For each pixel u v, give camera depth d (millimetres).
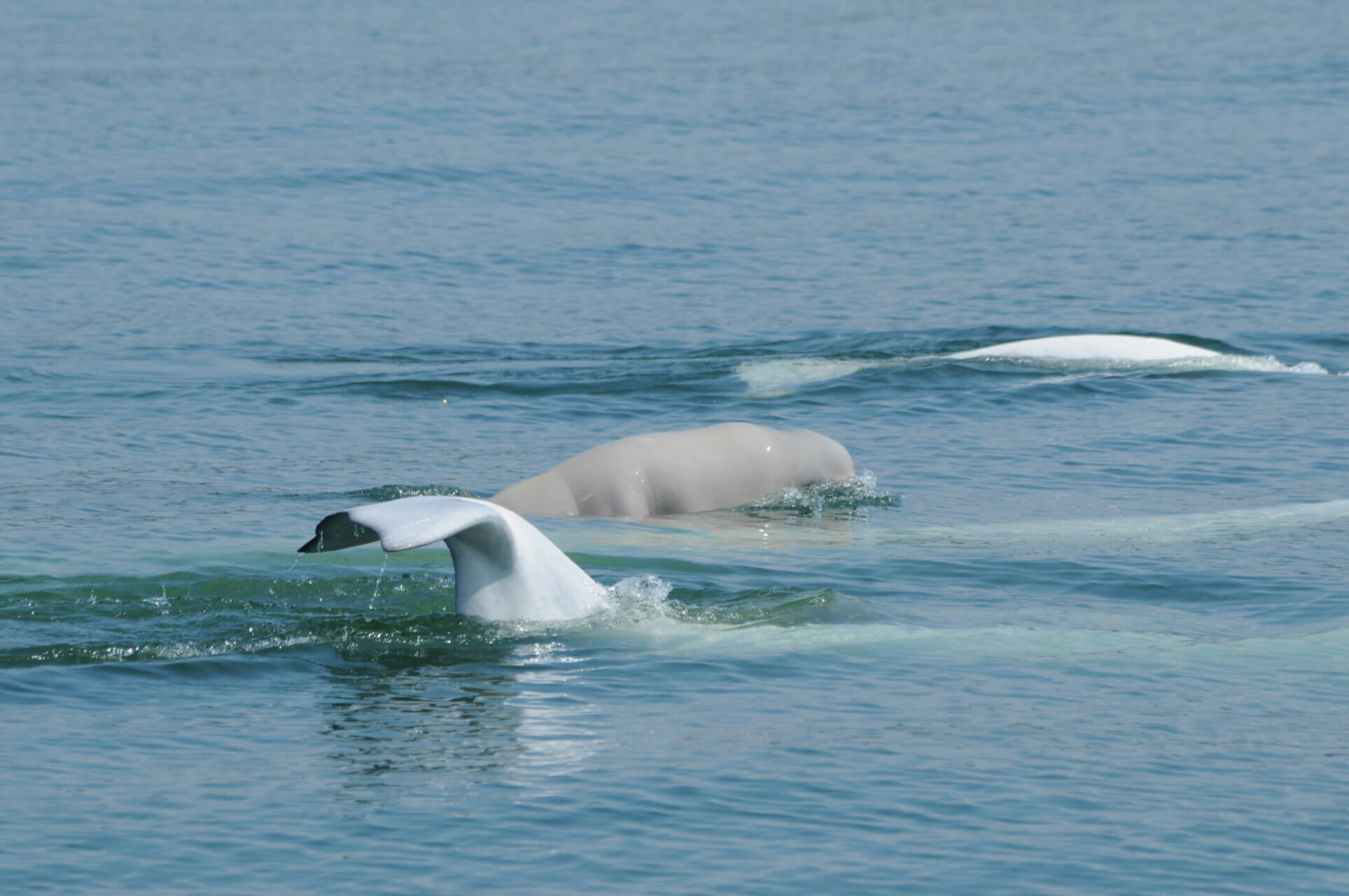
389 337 95500
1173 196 147875
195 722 34938
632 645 40844
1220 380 83688
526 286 112500
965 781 32469
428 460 66562
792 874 28359
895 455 68750
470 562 42281
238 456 66562
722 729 35156
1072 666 40125
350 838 29344
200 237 124938
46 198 137375
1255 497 60844
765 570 49875
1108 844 29734
